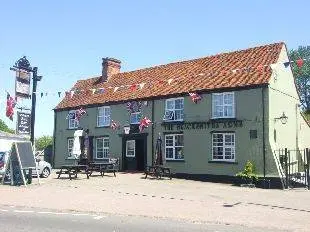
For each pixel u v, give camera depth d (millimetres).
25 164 20797
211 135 25375
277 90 24953
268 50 27203
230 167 24344
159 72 32250
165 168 25172
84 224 10773
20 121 21266
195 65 30422
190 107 26594
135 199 16016
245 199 16766
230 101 25016
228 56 29266
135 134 29234
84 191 18344
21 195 16859
